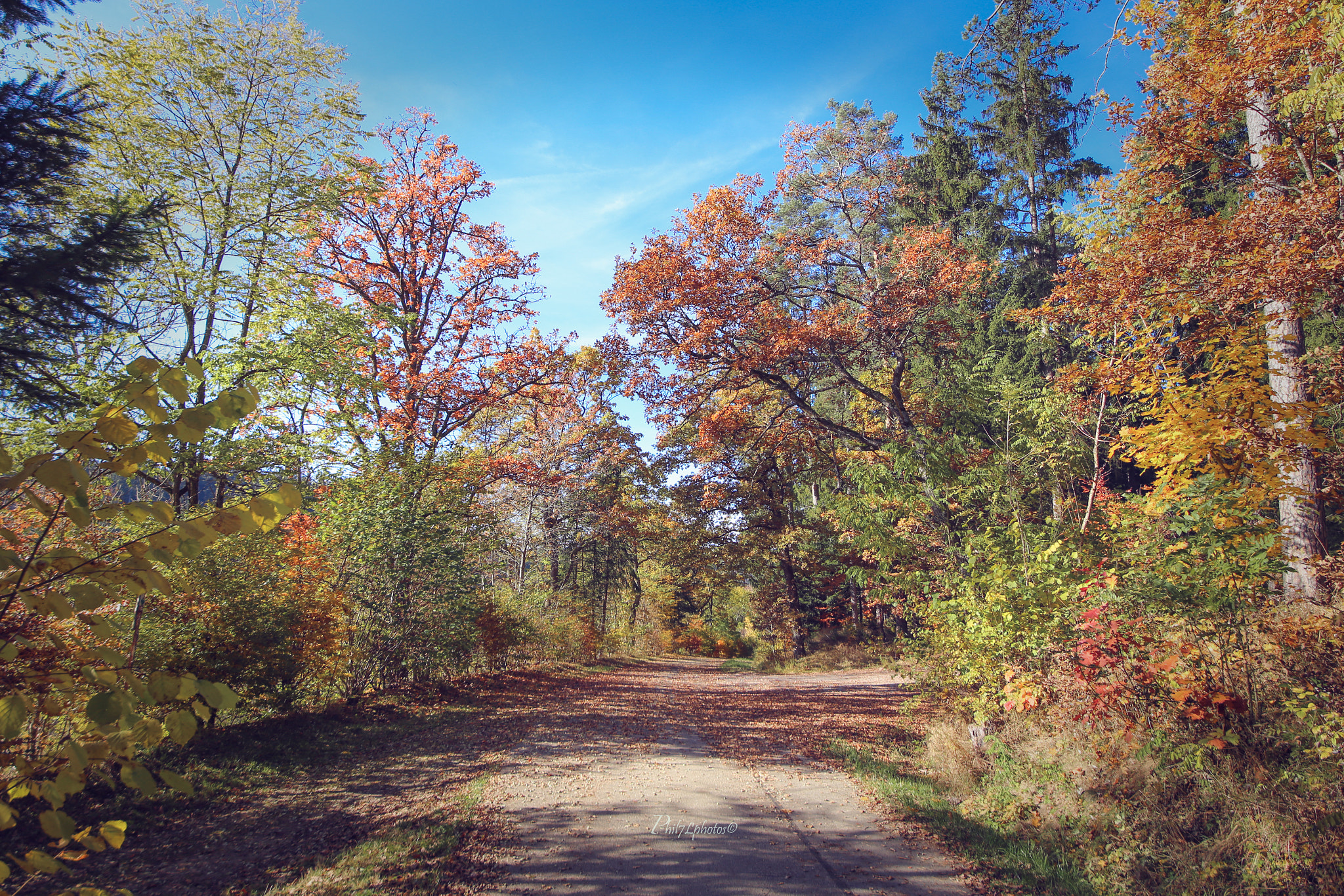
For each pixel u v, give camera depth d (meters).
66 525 5.83
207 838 6.22
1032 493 12.53
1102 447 12.54
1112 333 9.28
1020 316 11.16
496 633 18.05
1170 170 9.48
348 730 10.85
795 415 22.42
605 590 40.31
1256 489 6.28
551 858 5.69
